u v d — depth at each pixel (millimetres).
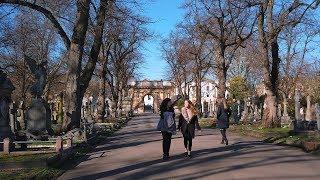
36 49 54281
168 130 16328
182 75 86812
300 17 31438
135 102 136250
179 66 83250
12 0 24141
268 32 32625
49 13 25750
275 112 32875
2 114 19938
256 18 36094
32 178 11617
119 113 81750
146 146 22062
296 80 64000
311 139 20656
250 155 16750
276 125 32750
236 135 29797
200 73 70688
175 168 13789
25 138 20828
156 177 12164
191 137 16672
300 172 12414
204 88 120062
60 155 15602
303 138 21859
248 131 30641
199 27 43875
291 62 67938
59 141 16031
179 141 24922
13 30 46500
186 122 16688
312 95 55875
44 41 54656
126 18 28172
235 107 50469
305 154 16922
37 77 24109
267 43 32906
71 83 25062
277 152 17734
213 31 45656
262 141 23984
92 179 12195
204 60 71625
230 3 34969
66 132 24047
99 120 53031
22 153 16844
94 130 28641
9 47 48500
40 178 11844
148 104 158625
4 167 13508
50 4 26984
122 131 40031
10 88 20312
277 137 24203
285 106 51281
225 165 14070
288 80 61938
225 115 21625
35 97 23875
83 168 14586
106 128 38906
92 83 84812
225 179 11414
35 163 13773
